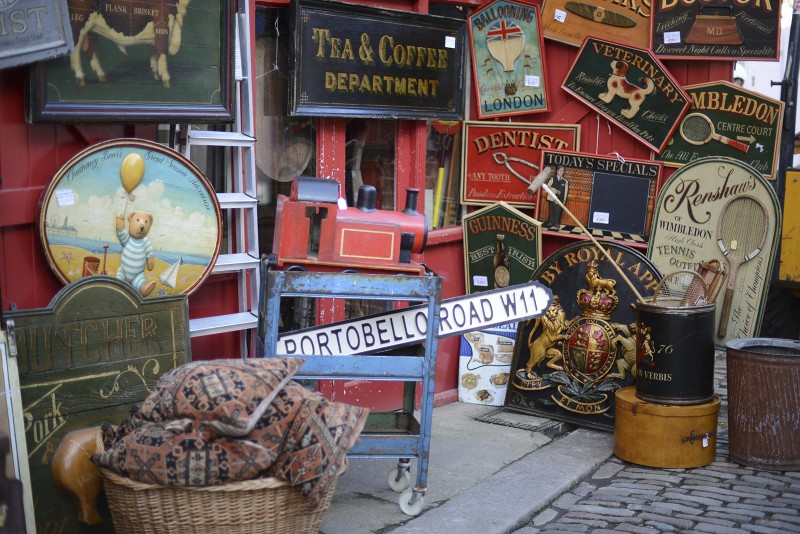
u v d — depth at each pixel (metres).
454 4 5.90
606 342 5.36
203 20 4.10
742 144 6.37
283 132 4.94
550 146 6.23
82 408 3.50
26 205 3.68
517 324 5.68
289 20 4.82
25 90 3.63
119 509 3.23
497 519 4.00
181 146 4.24
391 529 3.90
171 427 3.11
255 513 3.21
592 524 4.00
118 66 3.85
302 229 3.86
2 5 3.41
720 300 6.46
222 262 4.42
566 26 6.28
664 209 6.37
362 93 5.14
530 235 5.88
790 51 6.82
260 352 4.08
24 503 3.09
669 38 6.37
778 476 4.61
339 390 5.18
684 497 4.30
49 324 3.41
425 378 3.93
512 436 5.24
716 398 4.85
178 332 3.78
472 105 6.18
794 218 7.06
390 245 3.94
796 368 4.57
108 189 3.83
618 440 4.89
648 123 6.37
